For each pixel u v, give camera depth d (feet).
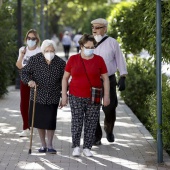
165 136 42.98
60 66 44.68
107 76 44.04
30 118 45.44
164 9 45.16
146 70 78.13
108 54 47.37
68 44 189.47
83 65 43.21
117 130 57.00
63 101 43.68
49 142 45.70
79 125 43.98
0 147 48.08
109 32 88.43
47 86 44.45
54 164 41.88
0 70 83.87
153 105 50.39
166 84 50.16
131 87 75.51
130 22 75.15
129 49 77.10
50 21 284.00
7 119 64.28
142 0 64.59
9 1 109.91
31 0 143.23
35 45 51.67
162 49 46.06
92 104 43.62
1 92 85.15
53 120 44.88
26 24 139.74
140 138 52.47
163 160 42.86
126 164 42.04
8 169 40.24
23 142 50.37
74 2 172.86
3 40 83.92
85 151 44.60
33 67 44.62
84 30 200.13
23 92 52.70
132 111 72.79
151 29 46.65
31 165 41.52
